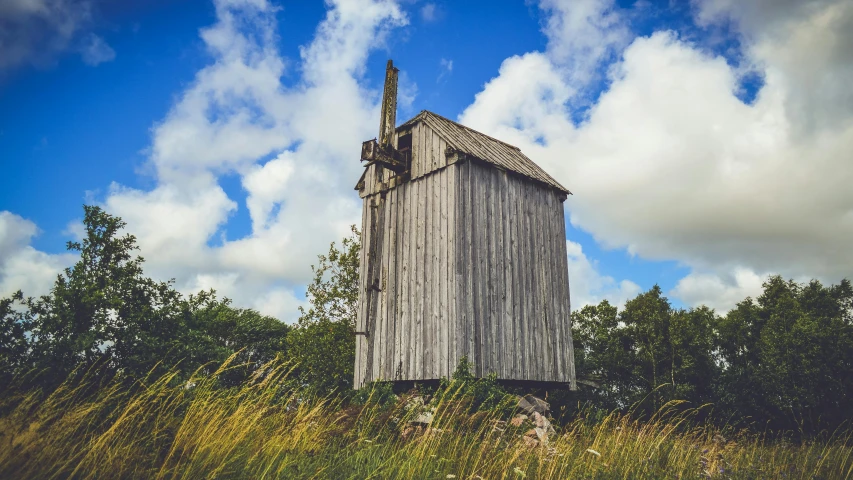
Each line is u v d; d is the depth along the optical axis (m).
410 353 13.03
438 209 13.37
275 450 6.37
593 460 7.29
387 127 14.86
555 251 15.25
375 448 7.26
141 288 8.30
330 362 17.08
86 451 5.35
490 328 12.77
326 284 19.50
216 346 8.66
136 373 7.12
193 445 5.90
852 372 18.28
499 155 15.28
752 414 19.52
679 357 20.88
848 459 9.12
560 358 14.38
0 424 4.97
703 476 7.40
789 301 23.62
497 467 6.66
